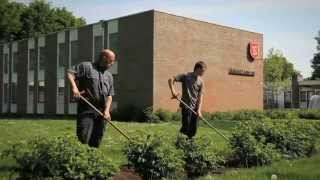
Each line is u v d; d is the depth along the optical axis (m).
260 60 41.78
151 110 32.34
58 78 42.59
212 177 7.54
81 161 5.98
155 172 7.09
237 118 33.97
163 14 34.09
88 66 7.58
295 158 9.83
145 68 33.91
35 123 21.94
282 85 62.12
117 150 10.45
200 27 36.78
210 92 37.56
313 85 57.78
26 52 47.12
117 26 36.25
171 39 34.62
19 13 61.62
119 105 35.56
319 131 11.45
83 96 7.52
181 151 7.53
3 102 50.66
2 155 6.26
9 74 49.75
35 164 5.82
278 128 9.83
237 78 39.84
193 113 9.38
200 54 36.75
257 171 7.95
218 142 11.96
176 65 34.88
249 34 40.91
